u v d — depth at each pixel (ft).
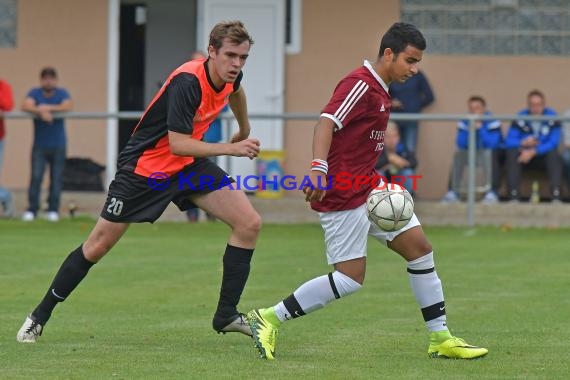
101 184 162.20
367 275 108.47
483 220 156.97
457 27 177.58
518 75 177.47
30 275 107.24
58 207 157.48
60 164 156.66
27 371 64.08
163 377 62.39
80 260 73.51
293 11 179.11
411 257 68.49
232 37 68.85
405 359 68.39
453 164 156.46
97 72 180.14
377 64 67.67
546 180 157.17
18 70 179.83
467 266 115.14
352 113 66.54
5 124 158.51
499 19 177.47
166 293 97.19
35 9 179.32
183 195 72.18
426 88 173.27
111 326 80.94
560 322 82.69
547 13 177.27
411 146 155.74
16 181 163.43
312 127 165.37
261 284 102.22
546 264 116.67
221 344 73.72
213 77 69.56
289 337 76.54
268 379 61.87
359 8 178.81
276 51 179.63
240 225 71.77
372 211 67.21
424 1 177.78
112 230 72.74
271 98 180.04
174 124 68.74
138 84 193.47
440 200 157.69
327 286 68.13
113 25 180.04
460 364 66.80
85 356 69.00
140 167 71.46
